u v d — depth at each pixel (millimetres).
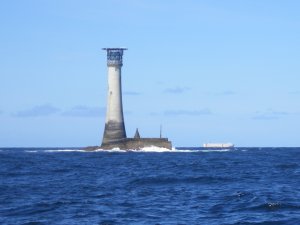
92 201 55500
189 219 43531
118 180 82500
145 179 81188
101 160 162500
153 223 41844
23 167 124938
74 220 43781
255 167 117250
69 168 119625
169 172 99750
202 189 66812
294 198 54562
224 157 188500
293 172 97625
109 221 42969
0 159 176875
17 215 47000
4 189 68688
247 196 56531
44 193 63969
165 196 59438
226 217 44094
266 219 42531
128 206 51469
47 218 45000
